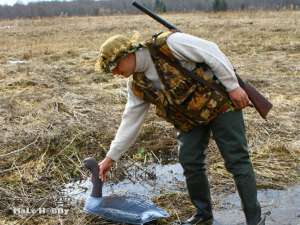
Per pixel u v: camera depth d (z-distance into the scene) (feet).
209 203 12.53
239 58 36.50
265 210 13.39
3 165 16.66
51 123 19.49
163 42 10.46
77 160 17.04
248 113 21.04
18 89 26.71
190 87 10.63
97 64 10.82
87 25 76.38
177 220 13.01
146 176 16.11
